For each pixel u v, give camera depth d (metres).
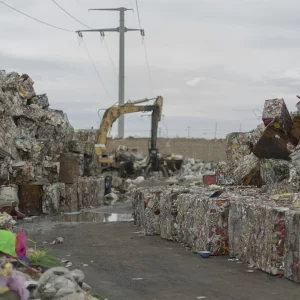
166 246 11.00
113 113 33.53
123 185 29.11
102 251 10.53
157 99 35.66
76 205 20.16
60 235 13.03
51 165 19.31
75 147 23.53
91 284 7.61
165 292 7.14
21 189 17.52
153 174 35.59
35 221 16.22
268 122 13.05
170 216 11.72
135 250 10.58
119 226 14.97
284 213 7.70
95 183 22.91
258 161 13.64
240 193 10.91
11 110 19.06
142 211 13.73
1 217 9.34
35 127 20.11
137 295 6.99
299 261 7.37
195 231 10.20
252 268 8.46
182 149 58.50
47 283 5.36
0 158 16.89
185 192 11.76
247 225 8.73
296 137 12.92
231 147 15.31
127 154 36.62
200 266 8.77
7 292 5.09
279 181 12.54
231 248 9.35
